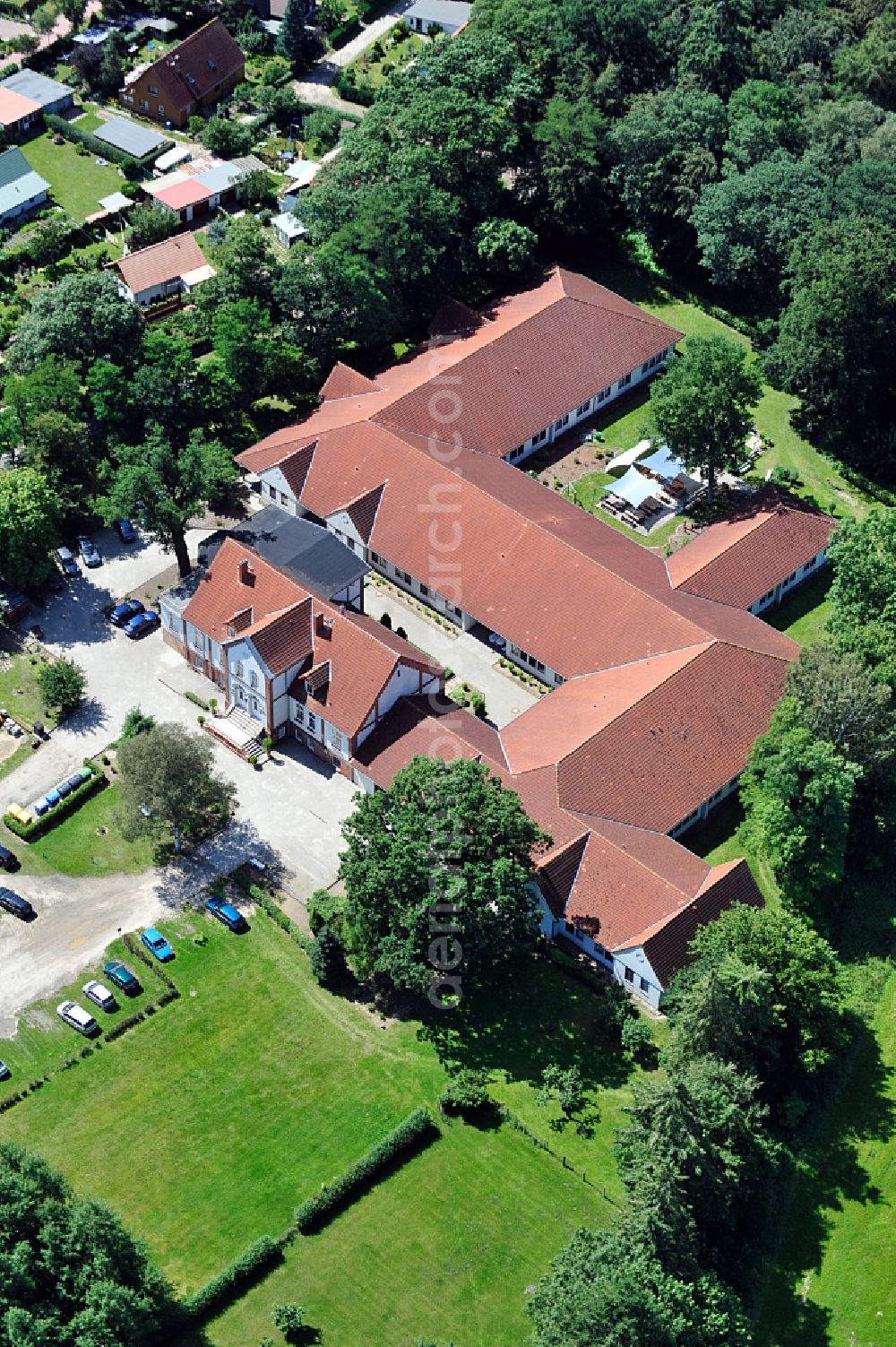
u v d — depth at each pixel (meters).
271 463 165.00
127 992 123.50
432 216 182.25
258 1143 114.00
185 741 130.62
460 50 195.62
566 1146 114.00
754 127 196.38
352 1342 102.75
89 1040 120.25
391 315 179.88
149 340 169.62
